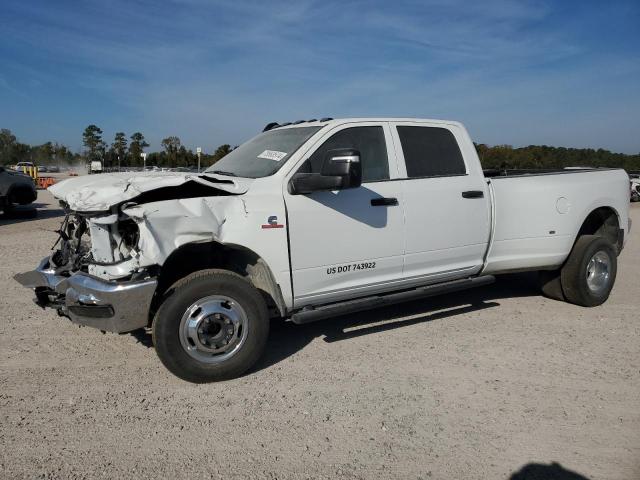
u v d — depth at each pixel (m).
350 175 4.16
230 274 4.16
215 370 4.11
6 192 15.31
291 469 3.07
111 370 4.44
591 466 3.10
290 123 5.63
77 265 4.45
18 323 5.57
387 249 4.96
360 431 3.48
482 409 3.78
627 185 6.74
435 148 5.41
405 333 5.36
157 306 4.26
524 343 5.07
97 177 4.70
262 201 4.31
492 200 5.65
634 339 5.20
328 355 4.78
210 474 3.02
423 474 3.02
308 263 4.54
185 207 3.98
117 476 2.99
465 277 5.69
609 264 6.32
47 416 3.66
